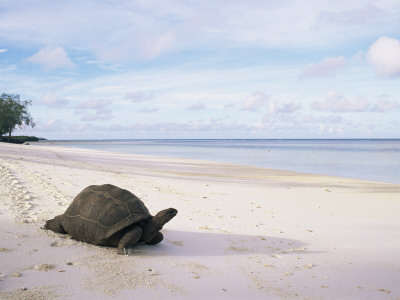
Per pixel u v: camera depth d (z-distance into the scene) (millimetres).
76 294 3473
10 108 78000
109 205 5301
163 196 10695
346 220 8734
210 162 36344
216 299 3668
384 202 11922
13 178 11391
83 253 4836
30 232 5551
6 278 3689
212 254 5348
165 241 5875
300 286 4246
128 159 35438
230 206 9812
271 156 56562
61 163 22062
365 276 4738
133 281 3955
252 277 4449
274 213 9195
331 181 20188
